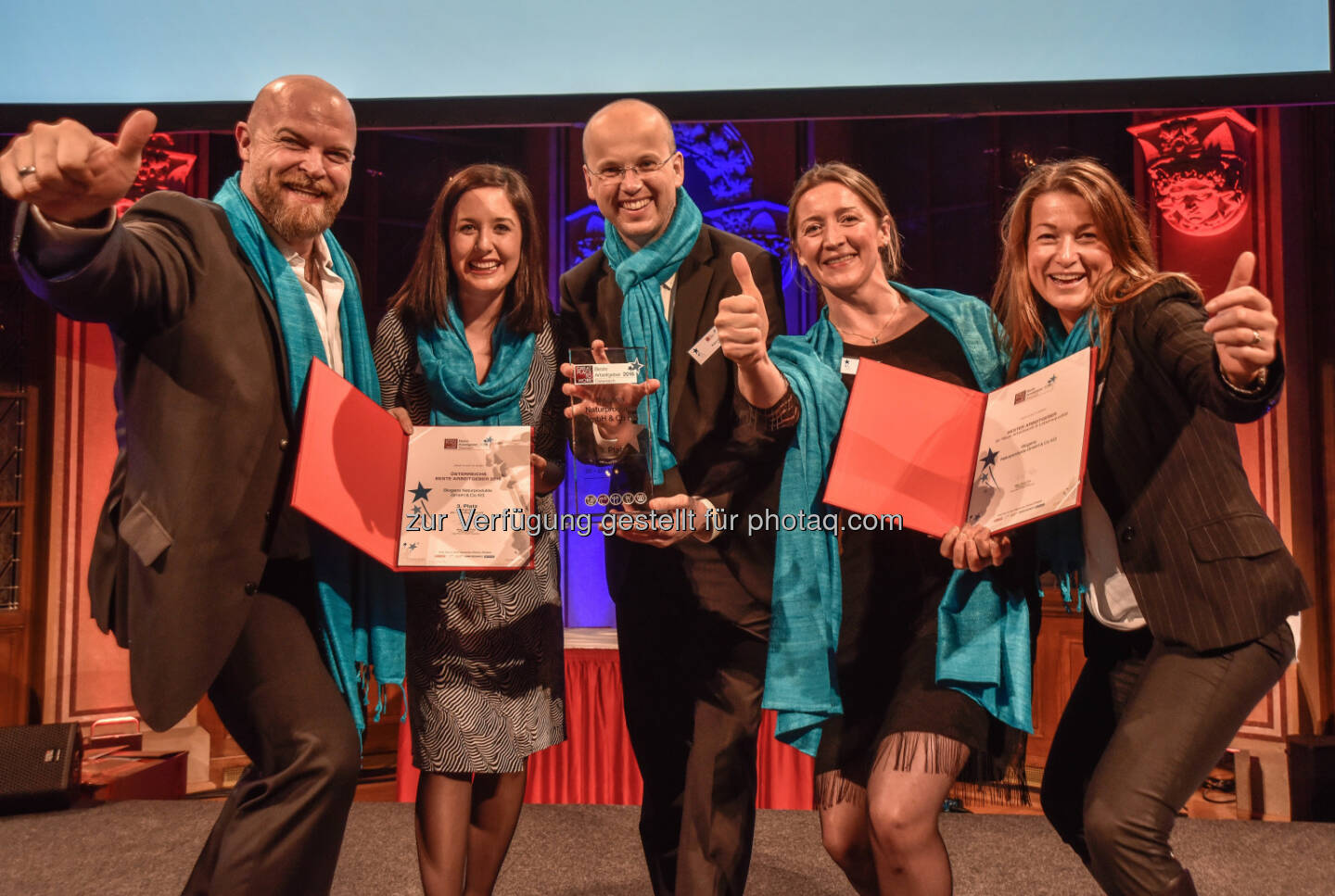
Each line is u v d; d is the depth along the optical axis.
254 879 1.20
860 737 1.60
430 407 1.79
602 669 3.44
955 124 4.91
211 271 1.31
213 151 4.54
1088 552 1.48
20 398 4.81
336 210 1.50
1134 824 1.22
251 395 1.30
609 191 1.85
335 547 1.44
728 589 1.80
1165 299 1.36
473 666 1.74
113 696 4.87
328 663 1.40
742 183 5.20
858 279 1.71
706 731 1.72
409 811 2.74
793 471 1.66
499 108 2.99
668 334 1.84
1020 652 1.47
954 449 1.49
